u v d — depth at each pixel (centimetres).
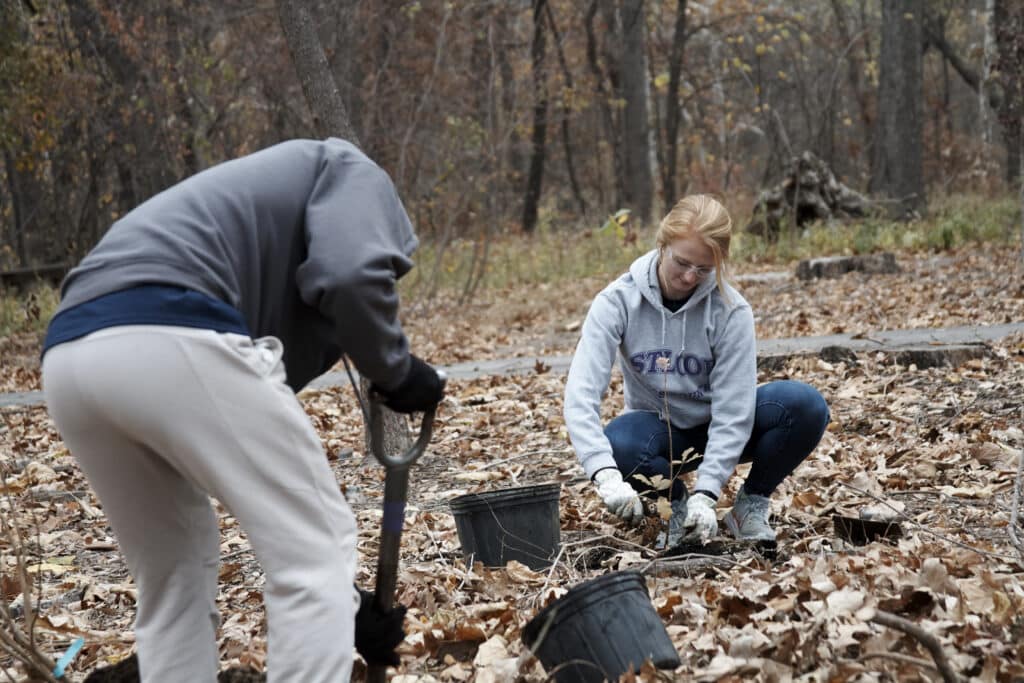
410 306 1505
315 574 236
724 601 325
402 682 317
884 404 656
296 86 2088
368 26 1984
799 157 1900
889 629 286
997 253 1469
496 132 1825
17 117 1586
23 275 1712
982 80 2516
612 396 778
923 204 2117
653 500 421
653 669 273
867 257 1409
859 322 1049
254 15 2091
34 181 2109
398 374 246
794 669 281
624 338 411
